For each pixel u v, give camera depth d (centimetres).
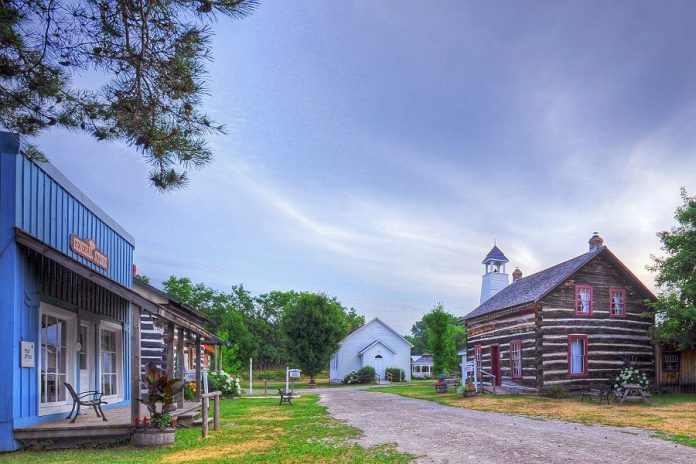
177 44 748
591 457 1009
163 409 1184
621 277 2839
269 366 8088
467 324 3544
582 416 1722
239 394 3034
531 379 2681
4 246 1105
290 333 5272
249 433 1368
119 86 786
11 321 1103
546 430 1397
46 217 1258
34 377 1184
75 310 1416
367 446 1157
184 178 826
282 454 1051
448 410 2034
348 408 2145
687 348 2750
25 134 830
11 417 1094
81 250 1462
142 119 781
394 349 5938
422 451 1088
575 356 2709
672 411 1831
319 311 5256
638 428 1420
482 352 3300
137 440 1143
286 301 8244
